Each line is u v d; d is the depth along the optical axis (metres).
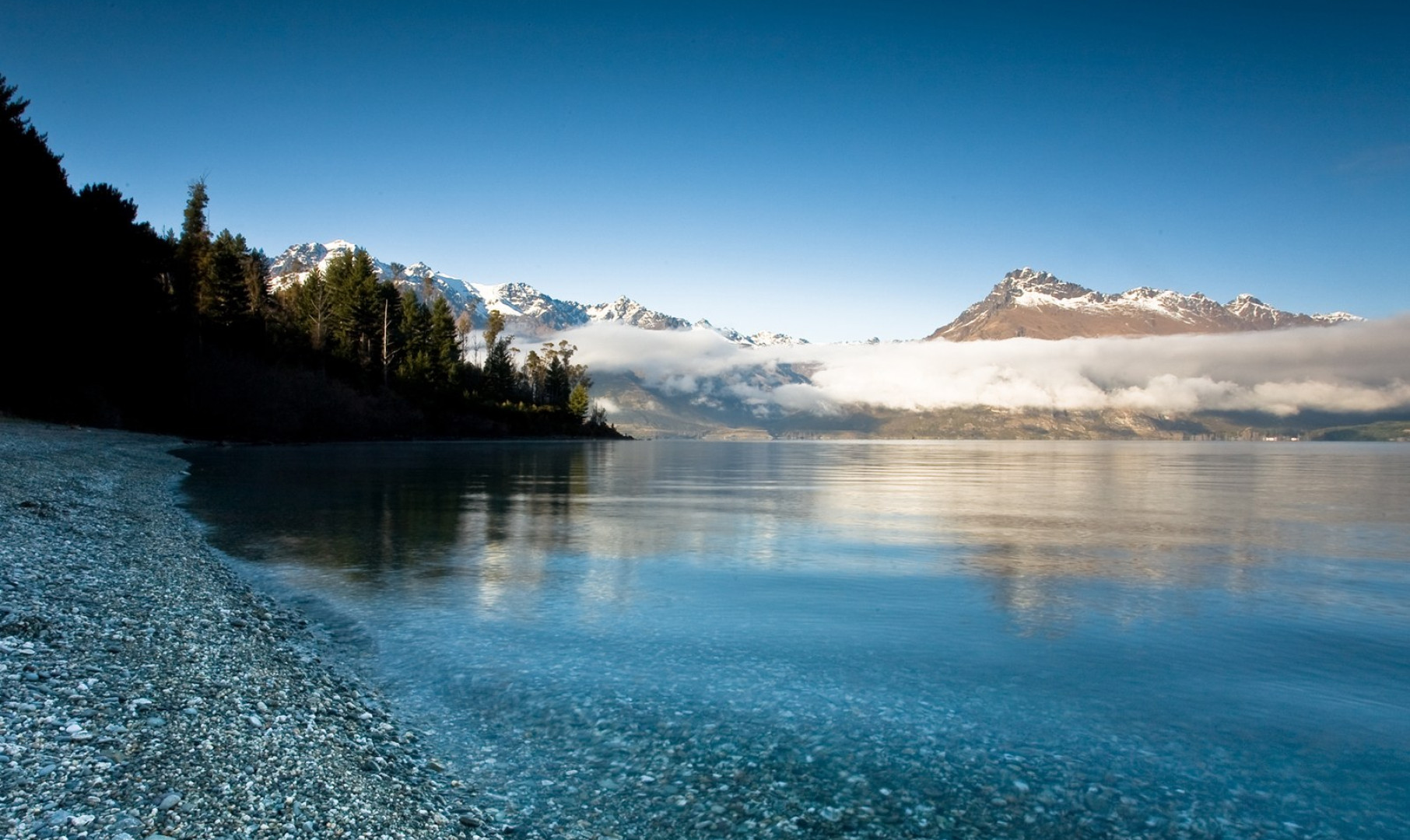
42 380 53.62
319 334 109.88
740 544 24.98
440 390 132.12
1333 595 18.31
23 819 6.09
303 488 38.19
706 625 15.06
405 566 19.95
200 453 59.78
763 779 8.74
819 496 43.94
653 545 24.31
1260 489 53.72
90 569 15.22
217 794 7.04
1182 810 8.31
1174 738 10.12
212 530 24.58
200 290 97.38
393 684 11.48
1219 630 15.17
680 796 8.32
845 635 14.46
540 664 12.49
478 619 15.08
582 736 9.79
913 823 7.91
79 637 10.80
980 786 8.72
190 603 14.11
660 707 10.79
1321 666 13.06
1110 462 113.50
